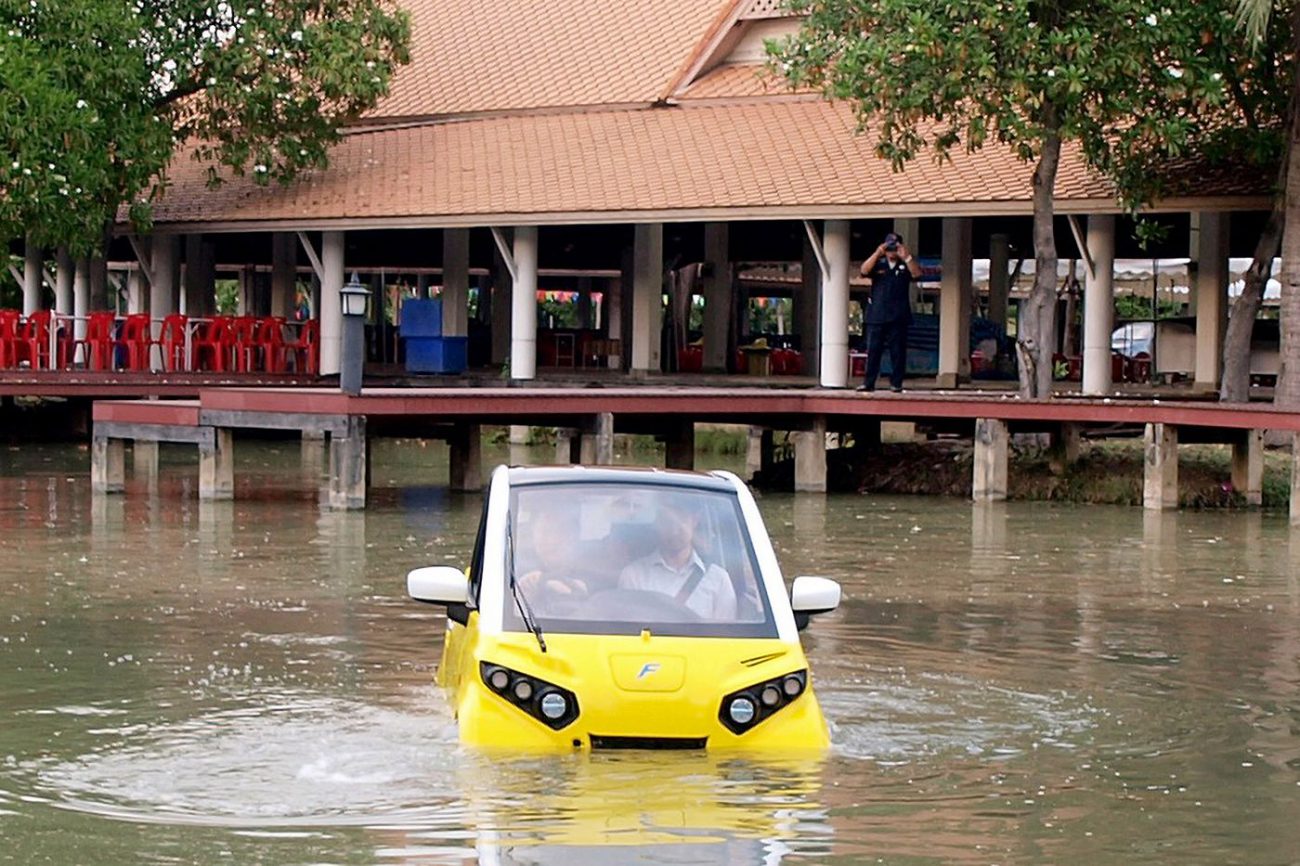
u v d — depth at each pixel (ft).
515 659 33.35
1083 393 116.26
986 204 115.34
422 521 80.84
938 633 51.11
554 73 151.23
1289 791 32.83
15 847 28.27
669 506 36.37
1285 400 101.86
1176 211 110.63
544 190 133.08
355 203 138.41
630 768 32.17
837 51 105.29
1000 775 33.55
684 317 173.88
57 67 124.47
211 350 139.44
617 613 34.37
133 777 32.65
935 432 115.34
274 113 140.97
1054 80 99.19
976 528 81.82
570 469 37.52
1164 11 98.53
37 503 87.30
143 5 138.72
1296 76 101.40
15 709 38.60
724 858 27.61
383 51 144.97
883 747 35.47
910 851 28.37
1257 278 107.45
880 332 104.94
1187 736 37.45
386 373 144.56
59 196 122.72
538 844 28.12
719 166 129.49
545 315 246.06
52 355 127.65
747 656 33.86
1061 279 183.83
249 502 88.94
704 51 143.64
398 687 41.14
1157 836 29.66
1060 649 48.62
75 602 55.11
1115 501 96.37
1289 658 47.50
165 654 45.80
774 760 33.09
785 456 118.32
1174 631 52.03
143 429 90.63
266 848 28.12
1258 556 71.51
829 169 124.47
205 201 145.59
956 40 99.25
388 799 30.81
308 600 55.93
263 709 38.55
